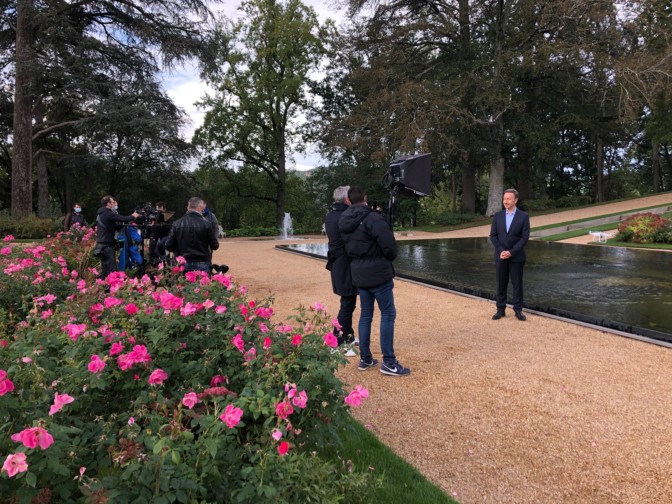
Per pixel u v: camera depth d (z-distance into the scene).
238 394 2.16
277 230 32.47
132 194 36.09
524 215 5.91
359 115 26.92
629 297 6.87
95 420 1.93
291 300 7.45
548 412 3.38
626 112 23.12
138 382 2.21
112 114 21.69
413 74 28.28
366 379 4.09
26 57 20.44
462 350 4.81
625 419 3.25
